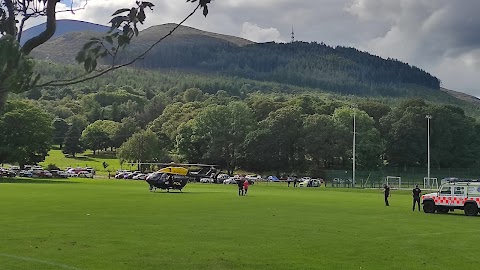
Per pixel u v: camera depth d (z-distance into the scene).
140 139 137.38
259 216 33.34
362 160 119.94
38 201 44.06
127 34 5.47
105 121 184.38
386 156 136.88
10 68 4.91
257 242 21.86
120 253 18.69
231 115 134.38
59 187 71.12
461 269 16.84
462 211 43.06
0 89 4.93
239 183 61.16
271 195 61.84
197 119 136.88
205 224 28.19
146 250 19.39
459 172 112.94
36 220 29.08
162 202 45.12
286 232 25.34
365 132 123.25
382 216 35.66
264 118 151.25
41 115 107.06
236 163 134.25
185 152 137.50
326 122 124.56
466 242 22.97
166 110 184.62
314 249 20.31
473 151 137.25
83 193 57.59
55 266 16.22
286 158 128.00
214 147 132.62
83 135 175.00
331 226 28.45
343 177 107.25
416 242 22.78
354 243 22.12
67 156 170.75
